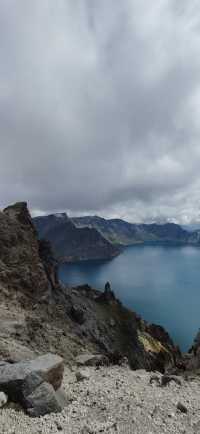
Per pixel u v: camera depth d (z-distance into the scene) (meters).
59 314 71.69
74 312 78.44
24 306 63.28
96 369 25.80
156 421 14.42
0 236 76.31
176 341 182.12
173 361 107.56
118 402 16.42
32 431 12.80
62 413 14.79
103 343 72.19
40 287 74.62
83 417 14.61
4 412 13.90
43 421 13.75
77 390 18.50
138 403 16.38
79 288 144.88
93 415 14.88
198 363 47.28
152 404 16.48
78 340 55.88
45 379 15.83
